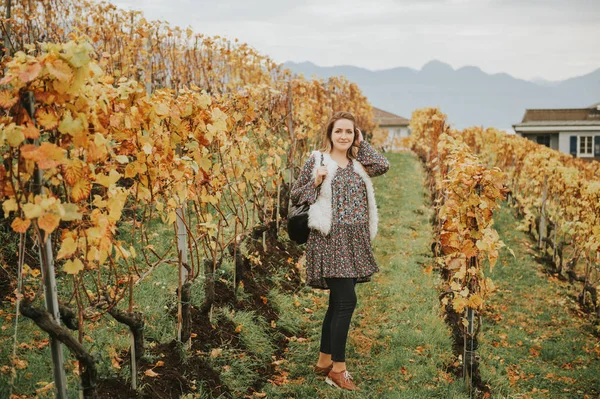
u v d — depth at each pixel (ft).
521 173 37.76
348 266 12.34
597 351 18.42
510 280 25.29
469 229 13.01
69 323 8.50
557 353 17.99
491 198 12.83
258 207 18.71
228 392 11.58
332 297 12.84
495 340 18.22
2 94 6.56
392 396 12.45
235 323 14.17
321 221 12.30
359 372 13.58
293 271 19.56
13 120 6.70
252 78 32.68
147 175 9.95
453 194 13.03
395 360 14.25
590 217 23.61
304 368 13.43
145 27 26.71
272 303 16.49
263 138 19.72
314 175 12.58
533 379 15.61
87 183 7.37
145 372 10.59
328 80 39.01
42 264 7.47
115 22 26.78
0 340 10.89
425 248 25.48
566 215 27.86
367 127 65.98
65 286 13.35
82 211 7.75
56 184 7.11
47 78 6.65
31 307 7.29
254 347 13.58
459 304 12.98
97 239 7.68
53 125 6.79
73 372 10.07
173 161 10.56
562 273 27.40
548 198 30.68
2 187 6.79
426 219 30.96
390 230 28.25
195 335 12.77
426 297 19.12
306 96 26.84
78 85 6.66
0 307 12.35
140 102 9.08
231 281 15.93
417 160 60.34
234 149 14.33
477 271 13.24
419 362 14.47
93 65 6.99
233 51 30.73
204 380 11.44
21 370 9.98
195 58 29.63
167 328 12.47
